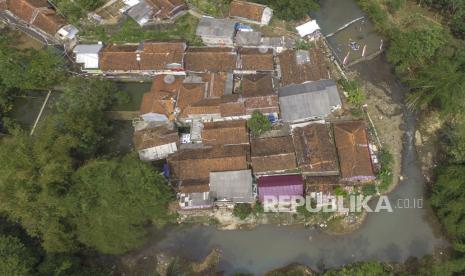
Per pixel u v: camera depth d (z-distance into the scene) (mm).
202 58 53125
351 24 58938
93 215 40625
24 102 55406
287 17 56250
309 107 48344
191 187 45250
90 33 57406
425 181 48062
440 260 43469
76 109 48750
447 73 47156
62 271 40094
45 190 39438
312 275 43281
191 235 46781
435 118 51562
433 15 59000
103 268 44281
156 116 49562
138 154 48719
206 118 49625
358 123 48500
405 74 53750
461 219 41969
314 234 45781
